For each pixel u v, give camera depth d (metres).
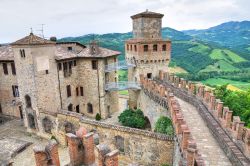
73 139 12.19
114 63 48.47
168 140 26.80
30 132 42.25
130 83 45.78
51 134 39.03
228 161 16.44
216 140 19.70
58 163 11.89
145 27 45.06
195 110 27.69
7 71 46.59
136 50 44.84
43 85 39.97
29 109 41.00
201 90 29.11
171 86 38.78
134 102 48.91
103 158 10.88
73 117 35.94
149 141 28.45
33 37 38.66
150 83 37.72
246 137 15.47
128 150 30.70
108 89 46.75
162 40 44.94
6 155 16.22
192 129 22.03
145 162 29.41
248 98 36.41
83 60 46.78
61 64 43.34
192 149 14.52
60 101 43.84
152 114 37.38
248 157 14.95
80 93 49.16
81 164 12.72
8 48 48.44
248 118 31.53
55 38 47.84
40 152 11.37
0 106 50.28
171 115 26.00
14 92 47.16
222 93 40.09
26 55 38.06
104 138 33.00
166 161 27.64
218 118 21.41
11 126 45.44
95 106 48.28
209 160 16.55
